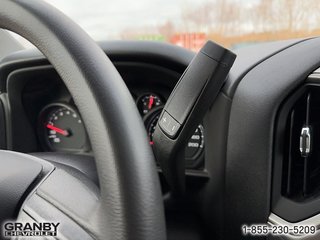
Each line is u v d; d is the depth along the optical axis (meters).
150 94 1.15
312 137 0.80
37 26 0.44
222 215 0.91
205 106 0.71
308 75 0.77
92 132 0.42
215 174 0.93
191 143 1.01
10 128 1.22
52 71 1.16
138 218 0.40
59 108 1.27
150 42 1.06
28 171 0.58
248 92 0.83
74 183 0.54
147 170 0.41
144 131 0.43
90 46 0.44
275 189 0.82
